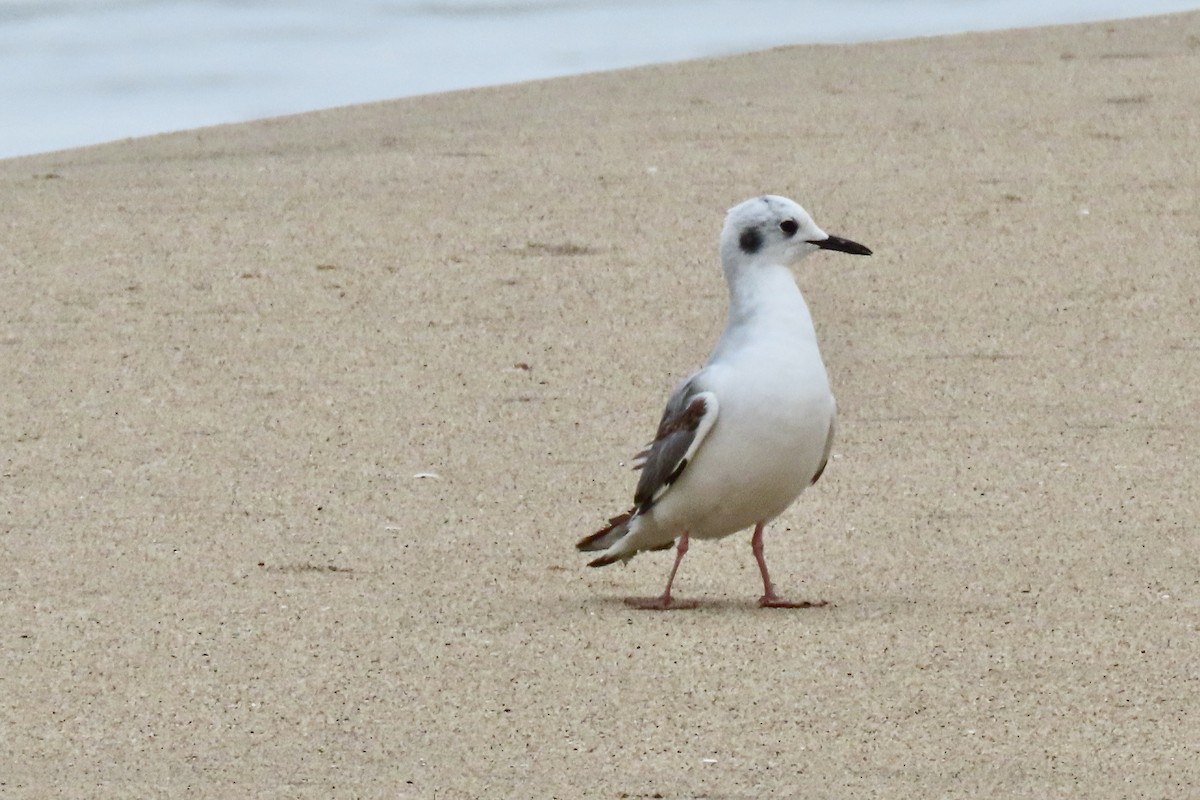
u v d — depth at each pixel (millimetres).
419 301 16844
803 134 22500
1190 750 8602
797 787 8289
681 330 16047
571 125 23469
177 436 13797
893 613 10461
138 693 9445
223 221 19469
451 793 8281
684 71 26953
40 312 16656
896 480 12727
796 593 10922
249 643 10109
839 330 15922
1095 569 11094
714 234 18641
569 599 10867
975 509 12180
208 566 11344
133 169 22000
